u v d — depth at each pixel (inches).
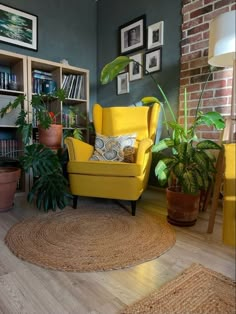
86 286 44.0
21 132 90.7
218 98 89.4
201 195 80.8
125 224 72.4
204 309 38.4
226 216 44.0
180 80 101.4
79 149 89.9
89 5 138.3
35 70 114.6
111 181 79.8
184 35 98.7
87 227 69.9
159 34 109.0
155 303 39.6
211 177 70.4
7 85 101.7
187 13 97.1
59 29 126.7
